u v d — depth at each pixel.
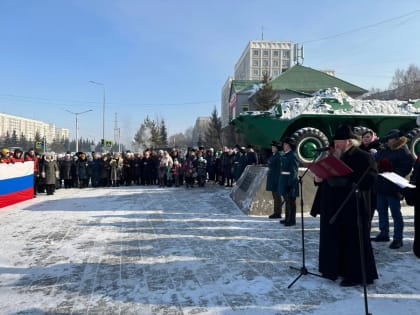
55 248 5.42
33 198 11.22
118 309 3.33
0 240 5.92
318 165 3.65
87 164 14.66
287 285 3.84
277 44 95.56
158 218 7.59
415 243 3.41
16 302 3.53
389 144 5.51
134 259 4.81
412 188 3.45
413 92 39.34
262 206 7.96
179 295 3.62
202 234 6.14
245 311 3.25
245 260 4.71
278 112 10.42
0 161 10.07
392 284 3.84
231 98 43.00
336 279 3.98
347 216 3.77
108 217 7.80
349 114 10.59
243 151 12.00
